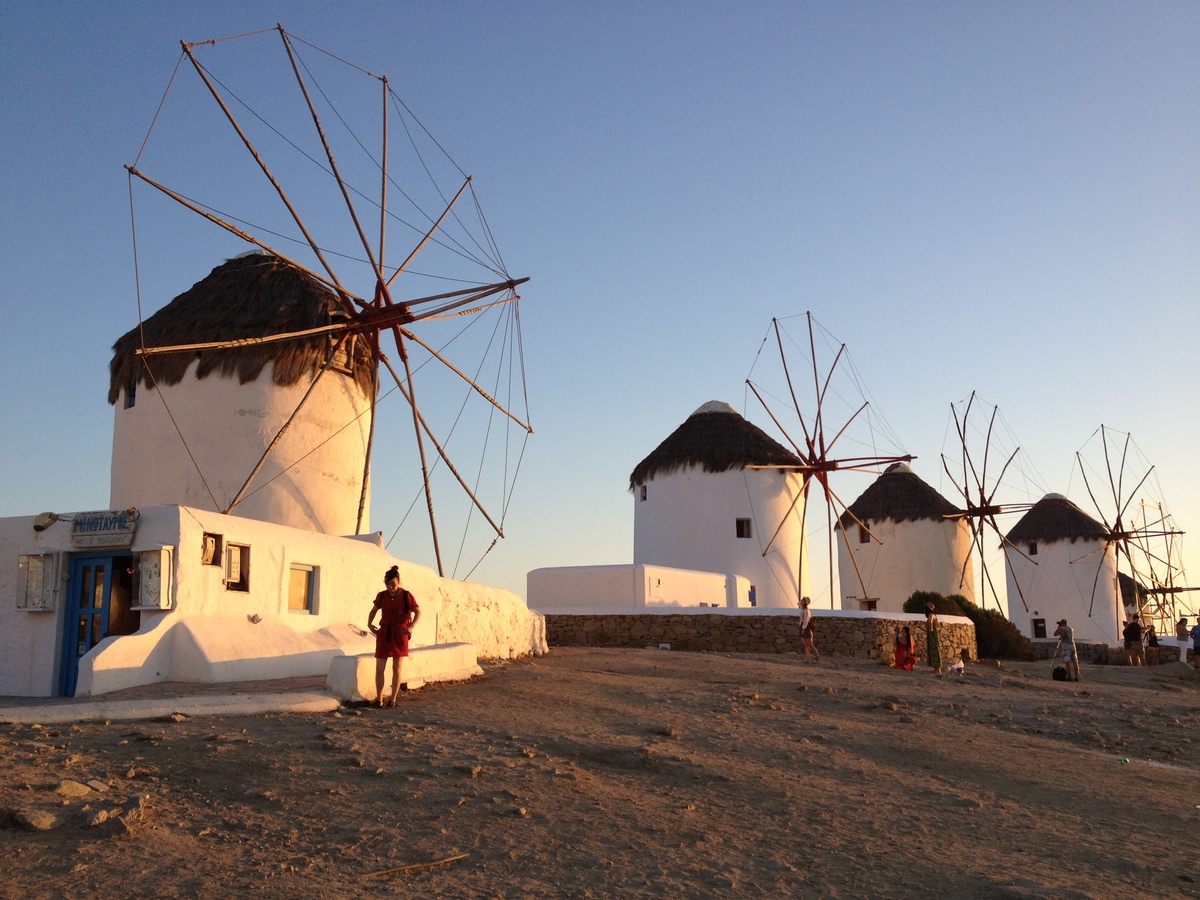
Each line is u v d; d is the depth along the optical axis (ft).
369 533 61.52
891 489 153.48
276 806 21.39
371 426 67.41
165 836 18.98
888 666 71.67
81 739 26.09
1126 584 208.33
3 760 22.75
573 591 89.76
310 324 66.59
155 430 66.23
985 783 29.32
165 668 39.52
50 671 41.83
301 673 43.70
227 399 65.36
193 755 24.72
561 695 39.83
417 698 36.81
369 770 24.47
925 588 146.61
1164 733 42.19
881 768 30.17
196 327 66.44
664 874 19.33
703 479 114.52
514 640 64.08
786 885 19.29
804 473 117.80
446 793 23.16
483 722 32.35
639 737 31.89
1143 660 110.01
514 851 19.83
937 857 21.58
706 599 97.86
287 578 46.73
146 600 40.14
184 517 41.24
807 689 46.98
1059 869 21.40
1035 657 111.24
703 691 44.16
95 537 41.65
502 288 65.51
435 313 65.51
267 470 64.69
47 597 42.29
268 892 16.79
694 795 25.17
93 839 18.35
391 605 35.06
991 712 44.14
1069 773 31.53
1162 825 25.81
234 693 35.47
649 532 118.11
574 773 25.94
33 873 16.72
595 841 20.88
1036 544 178.09
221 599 42.78
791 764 29.58
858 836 22.76
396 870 18.34
